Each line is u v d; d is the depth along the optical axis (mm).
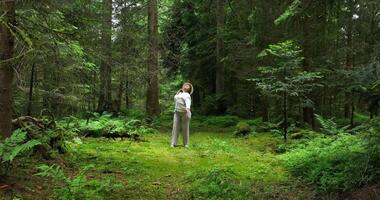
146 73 19219
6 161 6418
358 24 12969
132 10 19391
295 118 17906
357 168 6723
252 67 19234
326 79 14133
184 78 28203
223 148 12125
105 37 14797
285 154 10578
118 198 6551
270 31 17703
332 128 11930
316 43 14672
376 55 8625
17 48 7750
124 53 18453
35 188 6395
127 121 16891
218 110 25141
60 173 6176
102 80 18969
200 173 8234
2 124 7152
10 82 7254
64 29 8141
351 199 6137
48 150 8641
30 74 12500
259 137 14609
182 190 7305
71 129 11922
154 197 6793
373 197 5902
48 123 9789
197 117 23703
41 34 8148
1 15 6922
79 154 9766
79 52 11414
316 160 8602
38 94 13852
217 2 23141
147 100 19953
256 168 9188
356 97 8086
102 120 15203
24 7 7738
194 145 12734
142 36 19875
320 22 13352
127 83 21203
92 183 6820
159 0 24109
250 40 19047
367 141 7465
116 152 10617
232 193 6949
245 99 24609
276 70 13055
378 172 6426
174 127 12523
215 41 24781
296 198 6551
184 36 24922
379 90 7121
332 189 6625
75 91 16031
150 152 11078
